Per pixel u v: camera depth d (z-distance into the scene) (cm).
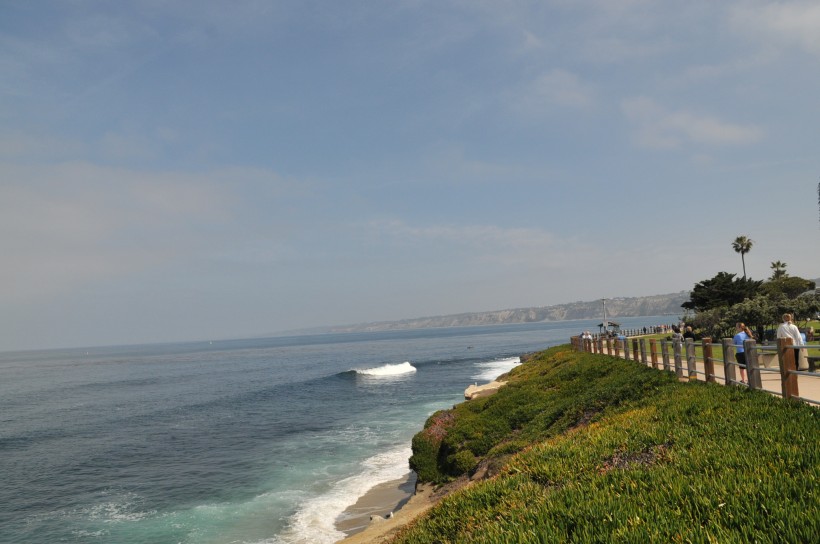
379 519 1756
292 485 2575
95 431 4431
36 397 7475
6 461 3441
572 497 731
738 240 10275
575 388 2523
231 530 2042
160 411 5378
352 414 4597
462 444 2189
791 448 747
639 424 1147
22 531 2158
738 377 1825
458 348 16150
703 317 6116
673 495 657
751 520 550
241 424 4372
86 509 2417
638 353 2803
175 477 2881
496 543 646
